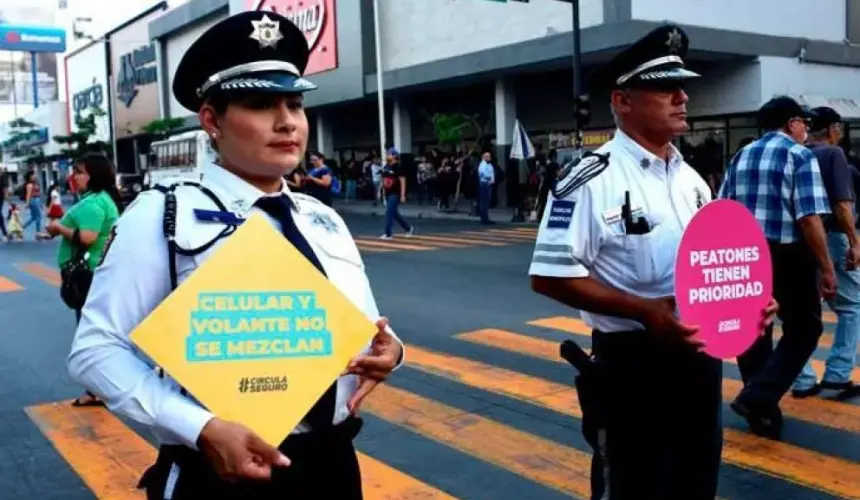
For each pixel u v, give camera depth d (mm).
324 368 1741
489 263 12305
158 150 29781
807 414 4891
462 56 23359
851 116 20344
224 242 1727
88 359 1705
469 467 4262
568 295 2641
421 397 5488
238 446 1610
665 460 2633
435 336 7340
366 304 2012
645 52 2641
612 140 2799
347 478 1872
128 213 1814
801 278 4461
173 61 43188
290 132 1864
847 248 5082
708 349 2590
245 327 1685
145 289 1745
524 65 21422
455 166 24516
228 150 1869
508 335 7285
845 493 3807
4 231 20391
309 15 30031
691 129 21219
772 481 3959
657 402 2639
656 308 2535
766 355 4719
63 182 52906
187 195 1816
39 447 4801
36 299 10688
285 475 1771
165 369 1621
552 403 5273
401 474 4191
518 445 4551
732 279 2645
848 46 21359
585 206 2633
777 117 4629
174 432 1635
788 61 20016
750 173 4566
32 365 6922
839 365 5234
